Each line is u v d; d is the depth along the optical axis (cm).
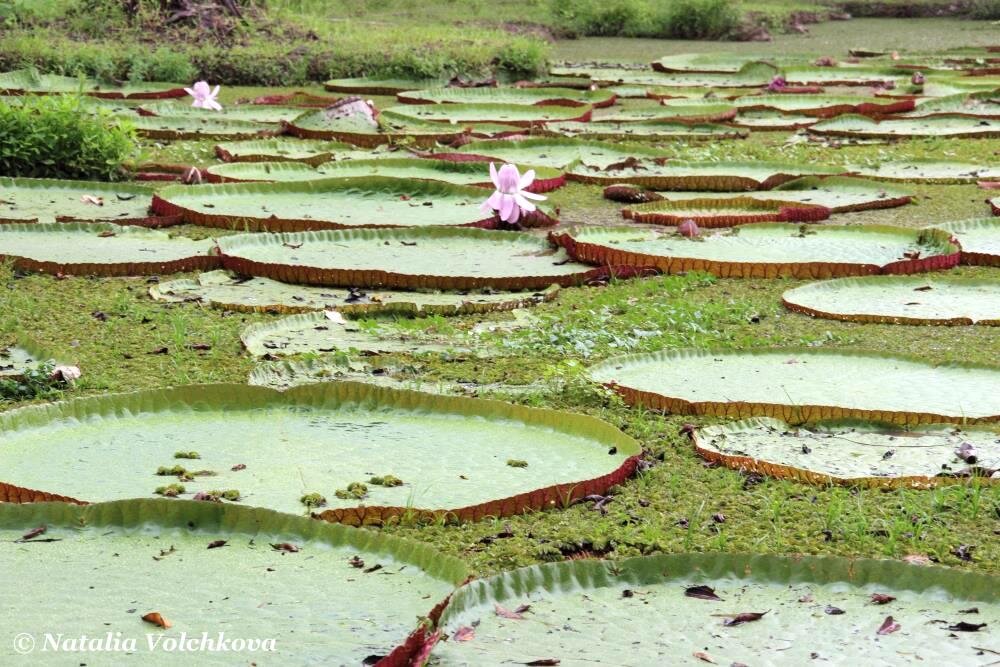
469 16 3059
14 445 592
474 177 1366
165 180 1354
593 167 1438
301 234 1038
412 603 443
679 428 652
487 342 796
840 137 1744
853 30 3259
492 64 2352
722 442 629
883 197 1286
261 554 482
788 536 531
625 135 1741
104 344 770
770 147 1648
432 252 1018
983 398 687
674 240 1070
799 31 3219
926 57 2772
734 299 912
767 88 2258
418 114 1933
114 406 630
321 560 477
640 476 589
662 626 428
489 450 604
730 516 551
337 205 1199
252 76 2219
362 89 2183
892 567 460
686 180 1354
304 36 2439
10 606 437
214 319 830
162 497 525
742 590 457
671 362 750
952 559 512
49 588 451
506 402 658
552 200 1288
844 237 1095
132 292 892
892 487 578
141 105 1853
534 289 930
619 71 2581
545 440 619
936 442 631
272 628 423
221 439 607
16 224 1048
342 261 971
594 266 995
